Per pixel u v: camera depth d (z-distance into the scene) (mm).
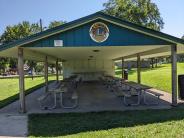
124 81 17984
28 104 13305
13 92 20594
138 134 7250
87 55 19641
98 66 27297
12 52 13023
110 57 23969
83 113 10477
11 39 49000
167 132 7359
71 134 7609
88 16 10820
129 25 10984
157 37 11242
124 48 13359
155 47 12758
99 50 14531
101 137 7137
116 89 16391
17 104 13578
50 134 7691
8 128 8648
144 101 12398
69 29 10969
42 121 9352
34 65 52156
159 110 10672
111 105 12281
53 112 10938
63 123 8898
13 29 49438
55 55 18469
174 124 8195
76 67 27266
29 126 8711
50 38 10984
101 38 11047
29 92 19250
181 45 11992
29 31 49625
